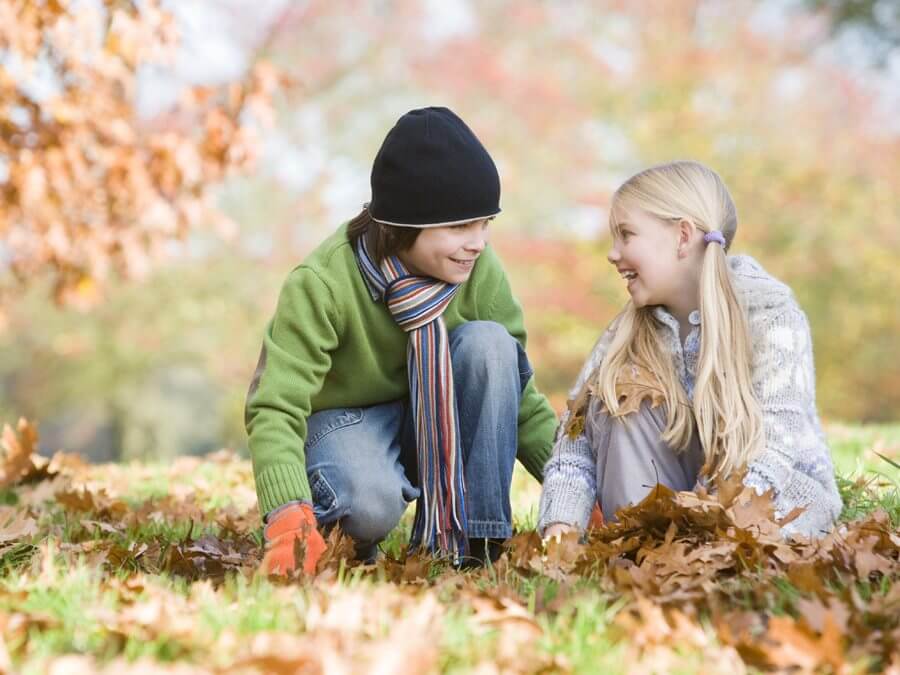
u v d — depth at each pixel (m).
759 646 2.15
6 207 7.69
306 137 19.08
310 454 3.41
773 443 3.13
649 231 3.31
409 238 3.25
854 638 2.21
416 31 19.47
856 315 17.34
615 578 2.66
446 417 3.28
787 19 18.39
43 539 3.43
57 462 6.66
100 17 7.09
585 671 2.09
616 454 3.21
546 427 3.65
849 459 5.25
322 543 3.04
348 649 2.14
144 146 7.96
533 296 16.45
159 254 8.48
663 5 18.03
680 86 17.73
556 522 3.26
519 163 17.47
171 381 22.50
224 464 6.46
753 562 2.75
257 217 18.91
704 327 3.19
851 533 2.98
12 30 6.79
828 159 17.23
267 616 2.37
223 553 3.35
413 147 3.19
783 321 3.25
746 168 17.28
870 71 18.94
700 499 2.95
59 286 8.50
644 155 17.42
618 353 3.33
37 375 21.02
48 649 2.16
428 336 3.31
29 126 7.44
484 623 2.32
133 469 6.47
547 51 18.59
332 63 19.34
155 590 2.61
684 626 2.25
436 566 3.17
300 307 3.30
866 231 17.27
